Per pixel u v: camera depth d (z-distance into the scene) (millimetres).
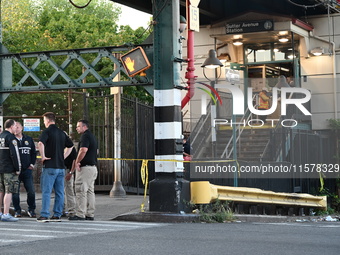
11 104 45344
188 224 20625
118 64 24438
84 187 21531
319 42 42781
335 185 39781
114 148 33312
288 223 22016
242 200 25375
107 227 18734
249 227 19250
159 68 23062
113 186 31719
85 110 32875
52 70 48781
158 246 14148
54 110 45906
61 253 13039
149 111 37406
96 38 57594
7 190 21359
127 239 15477
